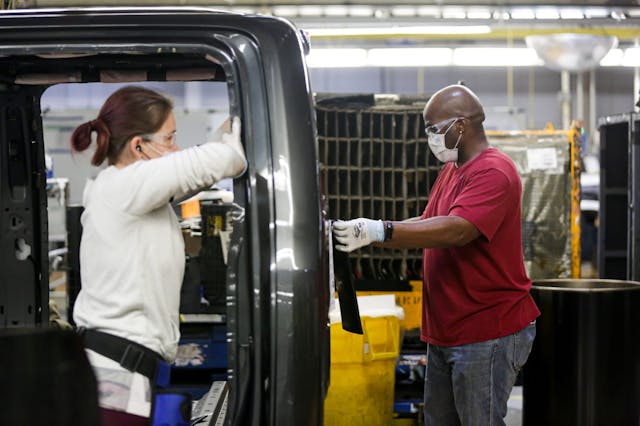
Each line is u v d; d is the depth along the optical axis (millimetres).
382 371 4316
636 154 5586
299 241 2018
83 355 1543
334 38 15258
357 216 5078
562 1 12555
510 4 12531
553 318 4184
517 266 3342
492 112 12750
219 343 5148
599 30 14414
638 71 19031
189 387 5062
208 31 2104
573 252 5883
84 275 2162
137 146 2219
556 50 9422
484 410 3320
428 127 3408
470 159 3385
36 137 2637
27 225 2664
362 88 19766
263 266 2023
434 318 3424
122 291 2102
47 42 2131
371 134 4996
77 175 9711
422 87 19844
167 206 2201
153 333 2121
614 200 6273
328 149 5008
